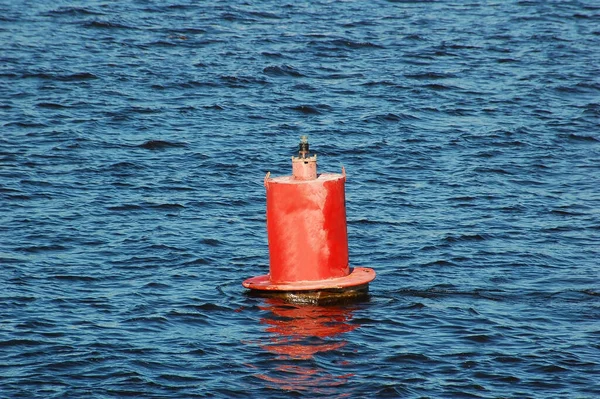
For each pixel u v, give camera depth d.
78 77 113.88
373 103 107.00
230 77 115.94
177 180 80.94
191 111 102.75
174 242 65.81
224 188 79.38
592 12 156.88
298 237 54.19
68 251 63.75
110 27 140.25
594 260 62.66
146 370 46.31
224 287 57.41
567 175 83.44
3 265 60.50
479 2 165.88
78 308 53.75
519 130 96.94
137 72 117.38
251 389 44.62
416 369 46.50
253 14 152.38
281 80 116.06
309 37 137.50
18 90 107.44
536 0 165.88
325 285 54.09
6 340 49.16
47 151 87.69
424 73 119.38
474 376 45.88
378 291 56.72
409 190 78.94
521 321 52.19
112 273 59.75
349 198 76.50
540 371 46.38
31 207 73.12
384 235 67.69
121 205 74.06
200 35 137.88
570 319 52.47
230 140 93.38
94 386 44.69
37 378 45.31
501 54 130.00
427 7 161.25
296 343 49.31
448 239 66.62
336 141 93.44
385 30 143.50
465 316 52.72
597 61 126.75
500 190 79.00
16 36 132.38
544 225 70.00
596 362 47.25
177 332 50.69
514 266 61.38
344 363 47.16
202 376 45.81
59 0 155.25
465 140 93.81
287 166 86.12
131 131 95.25
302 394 44.16
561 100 109.06
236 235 67.81
